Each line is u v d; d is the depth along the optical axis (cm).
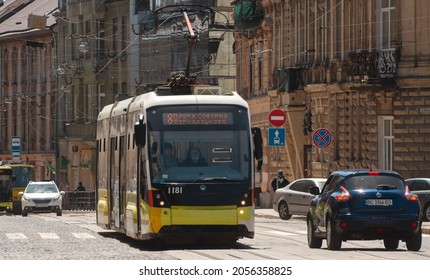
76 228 7012
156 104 4831
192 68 13888
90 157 16025
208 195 4725
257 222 7856
